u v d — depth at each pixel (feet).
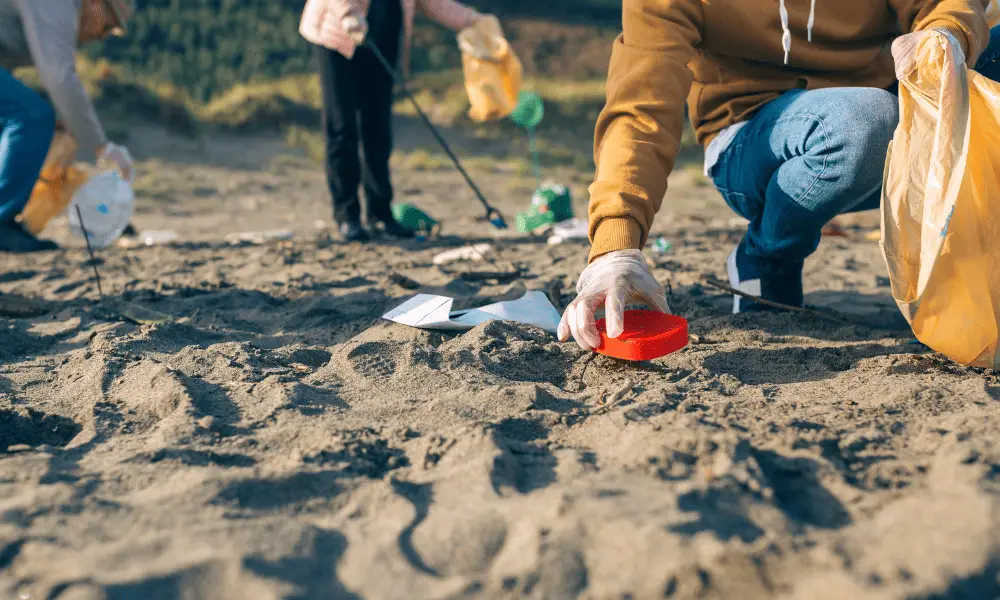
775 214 7.38
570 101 49.85
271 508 4.40
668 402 5.65
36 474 4.71
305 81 48.57
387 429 5.39
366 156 16.58
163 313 9.55
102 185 15.44
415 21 59.31
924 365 6.47
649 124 6.31
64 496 4.37
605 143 6.45
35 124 13.34
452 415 5.64
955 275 5.83
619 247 5.96
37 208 15.76
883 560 3.59
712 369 6.76
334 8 14.40
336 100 15.33
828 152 6.60
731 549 3.67
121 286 11.49
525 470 4.74
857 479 4.50
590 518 4.00
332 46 14.61
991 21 7.37
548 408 5.83
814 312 8.22
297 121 43.34
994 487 4.07
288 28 55.31
